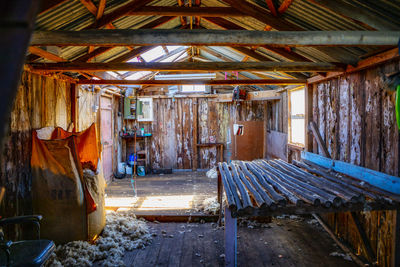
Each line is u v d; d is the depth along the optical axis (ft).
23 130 10.57
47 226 10.29
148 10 10.24
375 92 9.48
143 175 24.13
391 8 7.09
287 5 9.31
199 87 25.34
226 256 8.39
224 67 10.94
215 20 13.15
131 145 25.49
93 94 18.71
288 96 18.57
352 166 10.77
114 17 10.22
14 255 6.84
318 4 7.77
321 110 13.84
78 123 15.83
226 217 8.41
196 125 25.40
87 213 10.61
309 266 9.60
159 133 25.58
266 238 11.91
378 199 7.98
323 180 10.64
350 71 10.72
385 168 9.00
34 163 10.23
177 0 12.58
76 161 10.49
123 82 14.52
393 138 8.57
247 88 25.00
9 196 9.76
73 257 9.55
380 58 8.75
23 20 1.28
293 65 10.96
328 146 13.07
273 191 9.18
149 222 13.83
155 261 9.96
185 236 12.12
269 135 23.84
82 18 9.83
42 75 11.91
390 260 8.48
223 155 25.71
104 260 9.86
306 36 7.13
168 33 7.07
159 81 14.37
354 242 10.56
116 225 12.41
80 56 12.84
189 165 25.72
